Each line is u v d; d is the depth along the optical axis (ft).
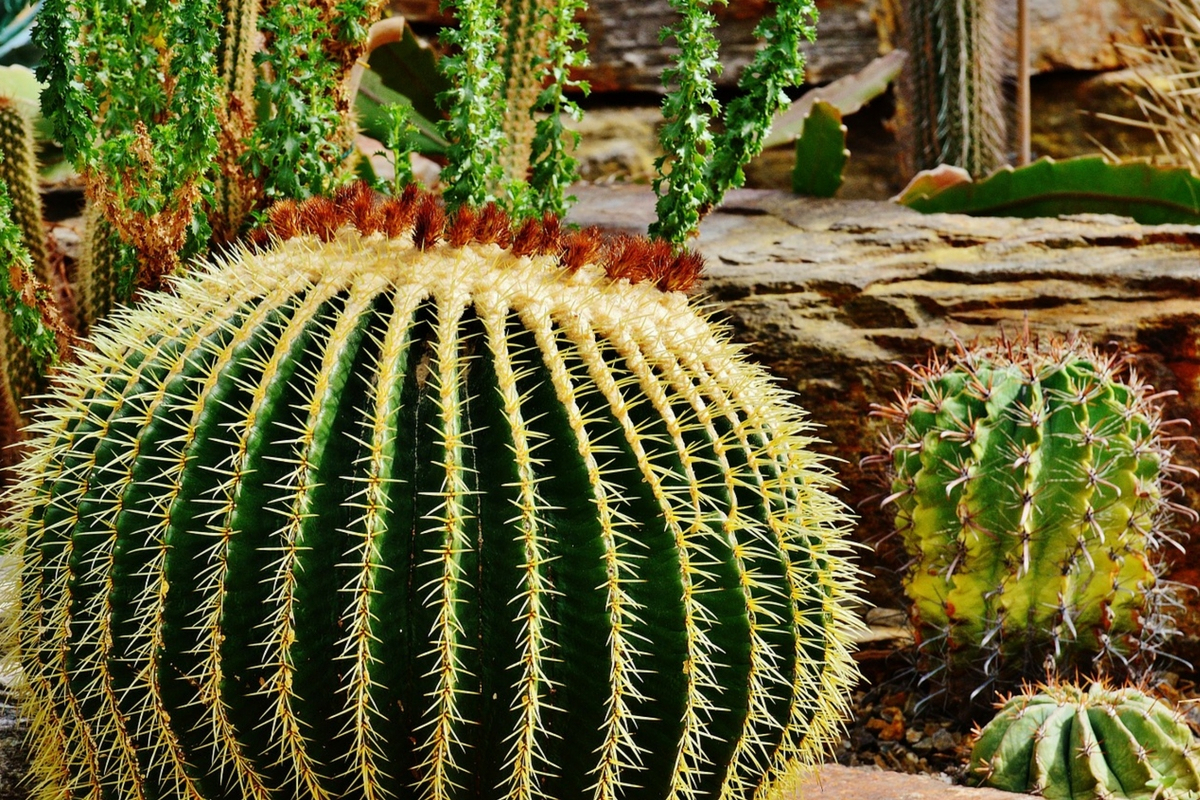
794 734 7.39
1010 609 10.19
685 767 6.59
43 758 7.13
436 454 6.27
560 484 6.35
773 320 12.96
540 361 6.55
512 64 11.25
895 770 10.27
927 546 10.35
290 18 9.32
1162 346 12.44
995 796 8.53
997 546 10.11
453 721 6.31
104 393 6.75
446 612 6.07
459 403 6.37
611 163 24.56
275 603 6.16
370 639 6.08
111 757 6.73
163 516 6.20
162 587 6.17
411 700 6.26
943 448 10.20
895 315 12.92
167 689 6.30
